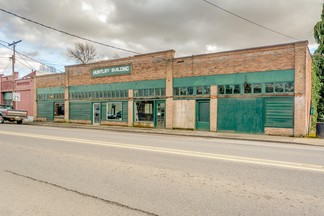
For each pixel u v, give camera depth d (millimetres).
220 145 11148
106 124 25469
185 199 4441
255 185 5211
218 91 18844
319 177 5805
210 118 19016
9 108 28703
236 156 8211
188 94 20203
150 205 4184
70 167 6562
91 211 3945
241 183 5332
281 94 16391
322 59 24094
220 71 18766
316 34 25562
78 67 28156
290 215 3855
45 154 8234
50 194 4660
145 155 8172
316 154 9109
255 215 3846
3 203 4250
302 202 4352
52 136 13172
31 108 33781
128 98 23781
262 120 17000
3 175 5848
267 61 16953
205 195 4633
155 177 5719
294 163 7246
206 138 15141
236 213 3904
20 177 5695
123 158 7688
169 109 21062
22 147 9562
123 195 4617
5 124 23984
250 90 17531
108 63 25438
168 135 16594
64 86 29469
